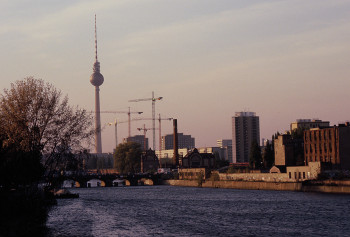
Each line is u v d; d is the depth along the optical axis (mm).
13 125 95875
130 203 159625
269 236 84688
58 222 103062
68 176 104188
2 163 88750
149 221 106250
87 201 169375
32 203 89625
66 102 100438
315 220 104250
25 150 95500
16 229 66625
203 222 104250
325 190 181375
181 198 182250
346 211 118688
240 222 103562
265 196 176875
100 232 88750
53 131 97812
